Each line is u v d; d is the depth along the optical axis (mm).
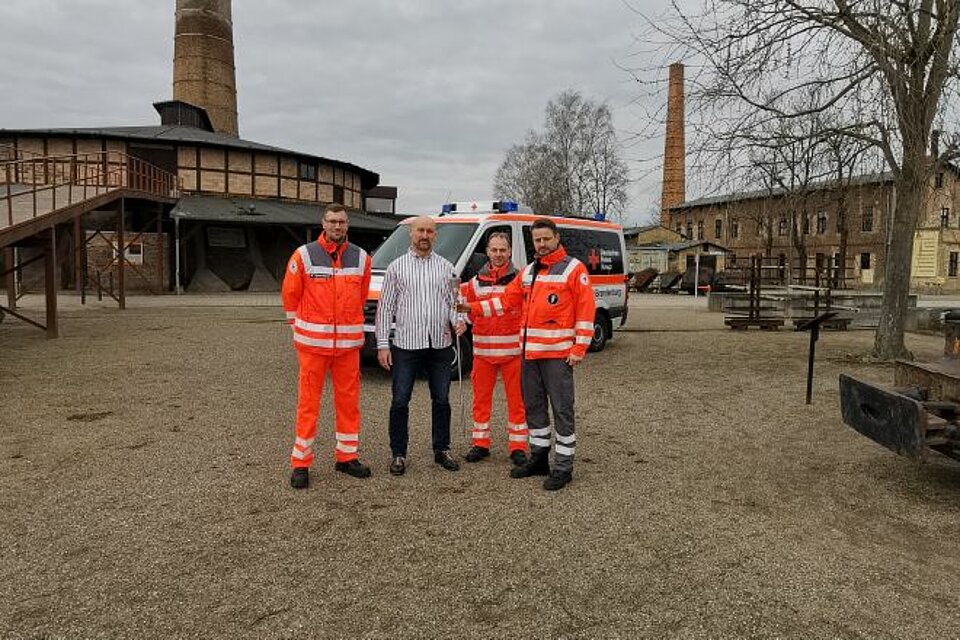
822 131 9766
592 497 4574
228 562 3523
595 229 11312
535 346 4773
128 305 20234
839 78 9297
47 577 3334
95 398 7375
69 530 3896
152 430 6094
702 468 5246
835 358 11008
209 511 4215
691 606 3158
